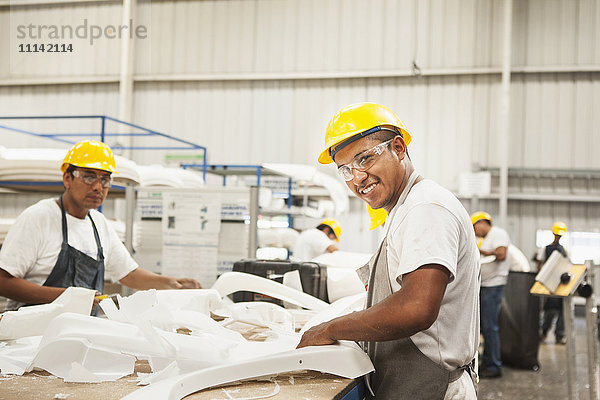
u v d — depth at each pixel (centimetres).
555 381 561
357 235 1005
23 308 176
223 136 1066
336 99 1036
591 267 361
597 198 946
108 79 1072
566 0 980
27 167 431
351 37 1031
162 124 1080
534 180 984
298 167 745
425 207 142
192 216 417
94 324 149
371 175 153
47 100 1102
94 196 262
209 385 127
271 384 135
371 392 154
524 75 991
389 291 153
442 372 148
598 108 970
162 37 1084
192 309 202
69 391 126
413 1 1012
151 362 140
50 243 256
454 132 998
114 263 287
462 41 998
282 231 689
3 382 133
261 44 1059
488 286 571
